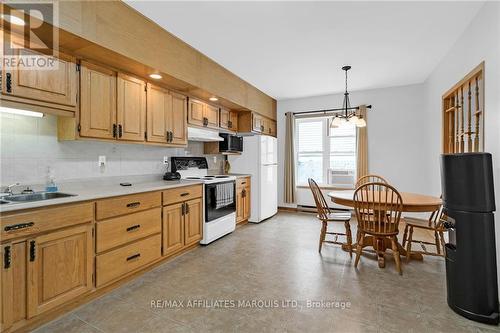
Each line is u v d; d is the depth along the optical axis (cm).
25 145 200
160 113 286
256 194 441
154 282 225
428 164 408
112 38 200
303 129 541
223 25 244
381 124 461
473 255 172
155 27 241
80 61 207
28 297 152
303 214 509
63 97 193
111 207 204
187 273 244
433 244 285
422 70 372
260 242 337
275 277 236
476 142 239
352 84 437
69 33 173
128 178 287
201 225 319
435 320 171
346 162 500
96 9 188
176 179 330
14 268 146
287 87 453
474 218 172
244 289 213
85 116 211
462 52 263
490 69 203
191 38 270
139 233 230
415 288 215
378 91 463
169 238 266
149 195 241
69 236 174
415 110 436
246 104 420
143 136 264
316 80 413
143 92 265
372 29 254
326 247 318
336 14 227
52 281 165
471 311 171
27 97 172
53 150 217
